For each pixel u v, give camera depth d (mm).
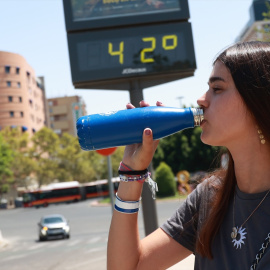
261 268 1362
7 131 86250
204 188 1688
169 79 5711
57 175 80938
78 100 143625
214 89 1539
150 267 1703
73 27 5543
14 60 102812
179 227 1720
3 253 19203
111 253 1702
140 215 30469
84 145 1598
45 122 127625
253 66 1447
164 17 5613
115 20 5574
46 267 13258
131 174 1656
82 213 47250
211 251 1537
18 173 79812
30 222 43250
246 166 1496
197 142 53375
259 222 1418
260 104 1434
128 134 1586
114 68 5613
